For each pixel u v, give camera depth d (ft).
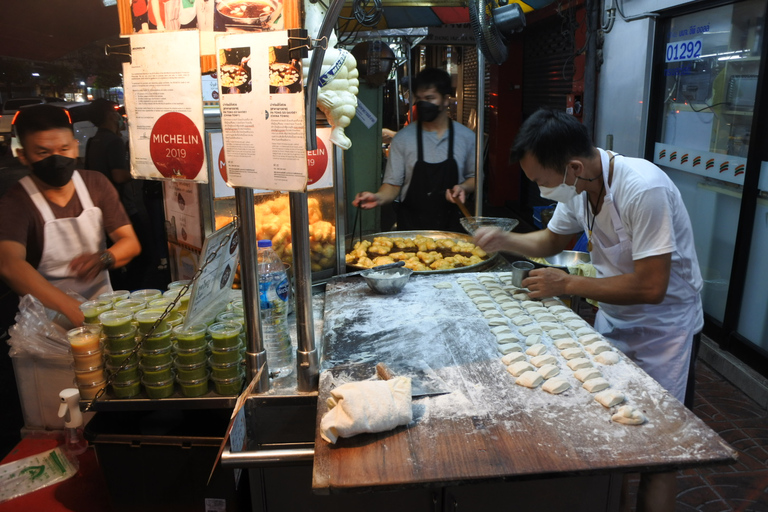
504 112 32.17
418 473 4.76
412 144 13.30
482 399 5.86
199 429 7.03
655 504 5.86
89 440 6.79
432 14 16.97
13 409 10.14
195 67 5.39
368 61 12.46
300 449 5.64
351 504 6.06
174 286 7.90
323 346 7.17
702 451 4.95
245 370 6.93
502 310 8.32
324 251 9.70
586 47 20.61
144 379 6.68
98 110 10.05
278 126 5.22
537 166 7.48
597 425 5.38
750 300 14.11
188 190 8.65
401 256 11.03
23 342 8.21
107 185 9.60
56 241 9.07
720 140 14.85
